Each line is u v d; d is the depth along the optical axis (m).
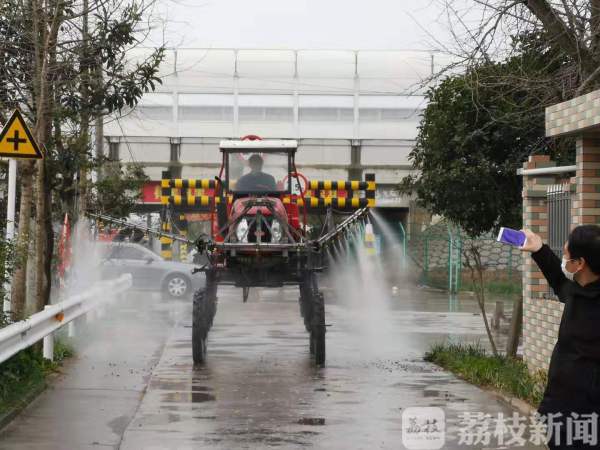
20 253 12.11
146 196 37.19
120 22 15.46
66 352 15.42
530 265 13.58
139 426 10.10
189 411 10.98
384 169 38.53
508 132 17.05
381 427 10.16
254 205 15.61
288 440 9.50
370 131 38.38
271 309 26.08
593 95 11.08
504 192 17.53
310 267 15.55
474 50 14.80
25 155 12.77
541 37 14.93
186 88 37.56
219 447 9.18
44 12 14.45
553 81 14.74
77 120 15.90
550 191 13.07
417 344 18.39
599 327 5.95
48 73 14.75
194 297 15.23
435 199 18.08
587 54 13.96
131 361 15.21
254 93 38.09
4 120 14.58
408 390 12.56
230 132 37.88
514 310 15.39
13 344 11.09
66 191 19.44
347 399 11.85
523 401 11.27
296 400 11.77
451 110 17.41
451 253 37.75
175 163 37.44
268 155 17.14
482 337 19.94
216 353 16.42
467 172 17.23
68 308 14.77
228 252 15.66
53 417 10.53
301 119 38.34
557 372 6.08
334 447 9.22
